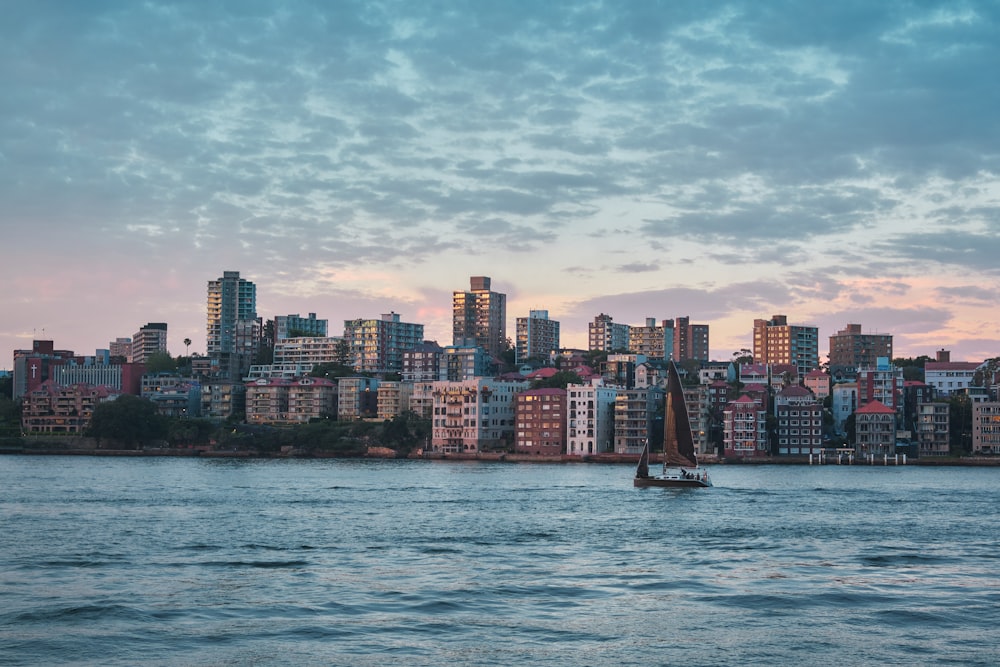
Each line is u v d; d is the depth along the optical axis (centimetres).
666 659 8075
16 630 8812
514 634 8750
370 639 8562
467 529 15662
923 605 9856
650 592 10469
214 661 7969
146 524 16125
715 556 12912
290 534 14950
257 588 10594
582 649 8312
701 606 9800
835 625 9081
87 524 16088
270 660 7994
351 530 15488
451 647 8350
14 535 14662
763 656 8162
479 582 10969
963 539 14675
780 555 13012
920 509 19188
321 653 8169
